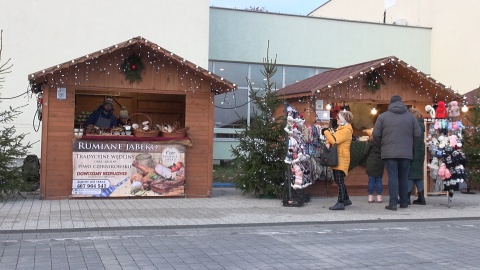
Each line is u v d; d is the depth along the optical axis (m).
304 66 23.17
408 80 13.79
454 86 24.12
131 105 15.14
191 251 7.05
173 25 19.66
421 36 25.17
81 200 11.54
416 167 11.90
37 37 18.06
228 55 22.03
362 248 7.37
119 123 13.21
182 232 8.45
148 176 12.05
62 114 11.65
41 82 11.60
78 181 11.63
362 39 24.06
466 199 13.23
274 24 22.67
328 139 10.88
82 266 6.13
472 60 23.23
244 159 12.67
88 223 8.77
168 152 12.19
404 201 11.31
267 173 12.51
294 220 9.49
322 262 6.51
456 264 6.49
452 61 24.25
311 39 23.23
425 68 25.33
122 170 11.89
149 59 12.24
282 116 12.66
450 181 11.47
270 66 13.02
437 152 11.61
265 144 12.55
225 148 21.69
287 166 11.55
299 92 13.45
